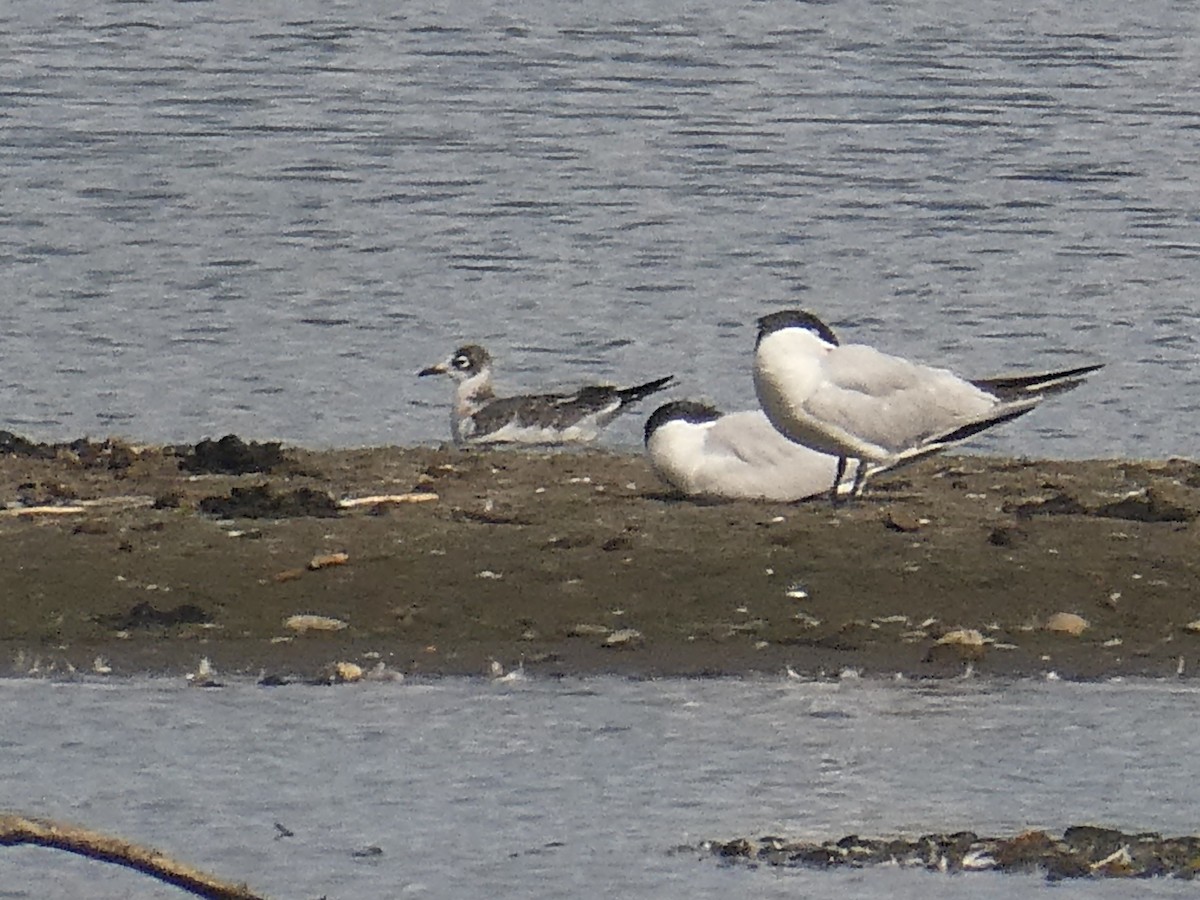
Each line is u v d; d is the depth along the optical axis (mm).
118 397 22141
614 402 20750
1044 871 11586
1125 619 15117
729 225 30375
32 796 12469
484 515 16391
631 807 12367
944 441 16500
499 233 29766
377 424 21422
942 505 16625
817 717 13711
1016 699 14031
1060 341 25312
